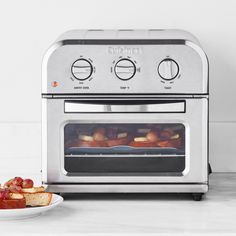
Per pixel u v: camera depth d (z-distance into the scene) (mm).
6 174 2186
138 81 1689
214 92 2199
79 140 1738
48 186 1727
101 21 2193
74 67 1689
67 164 1739
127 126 1740
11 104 2201
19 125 2195
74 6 2191
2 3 2189
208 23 2191
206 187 1723
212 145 2191
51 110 1706
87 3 2191
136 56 1684
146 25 2191
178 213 1595
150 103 1698
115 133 1741
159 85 1689
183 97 1694
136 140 1741
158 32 1844
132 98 1695
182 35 1768
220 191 1897
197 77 1688
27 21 2193
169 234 1381
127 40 1687
